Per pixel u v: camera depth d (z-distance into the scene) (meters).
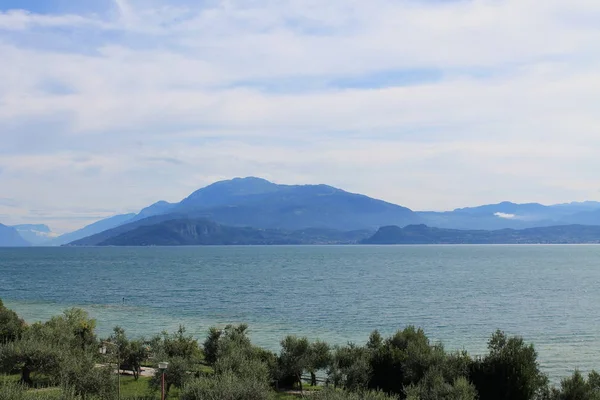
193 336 94.75
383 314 119.25
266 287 180.12
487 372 52.06
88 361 52.00
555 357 78.06
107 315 119.69
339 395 43.69
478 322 108.62
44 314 122.94
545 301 141.25
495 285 184.75
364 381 53.88
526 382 50.16
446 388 46.16
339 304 136.00
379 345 61.75
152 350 65.25
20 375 58.41
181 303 139.88
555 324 106.38
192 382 43.97
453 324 106.31
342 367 56.91
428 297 150.00
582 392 48.72
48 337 63.50
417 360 52.94
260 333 97.12
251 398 42.22
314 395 44.94
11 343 56.69
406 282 196.88
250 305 135.12
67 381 46.22
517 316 116.25
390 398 45.62
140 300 146.75
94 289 175.88
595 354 80.00
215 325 105.56
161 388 49.72
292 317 115.50
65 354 54.88
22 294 162.25
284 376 58.62
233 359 53.69
